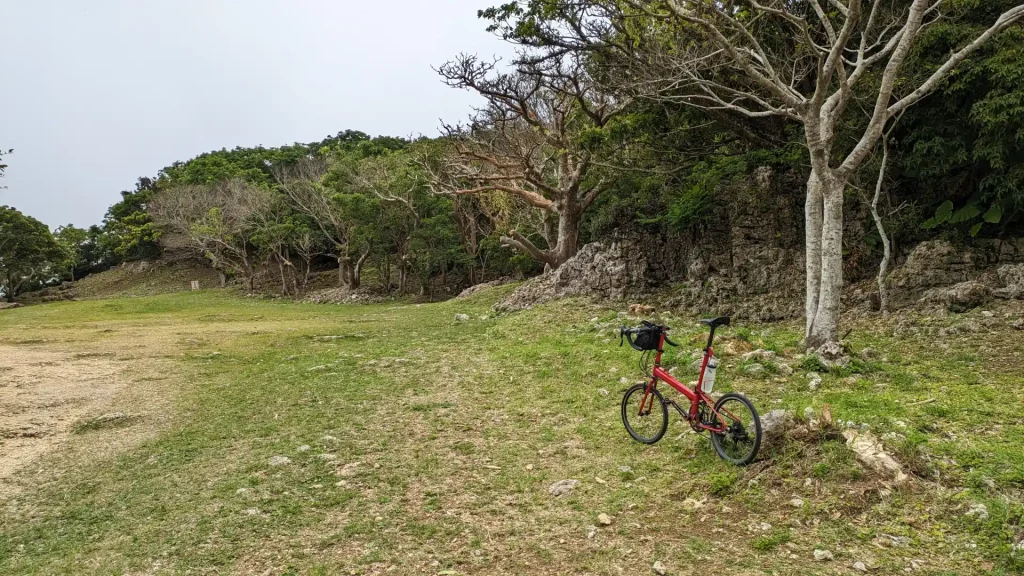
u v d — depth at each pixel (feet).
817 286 32.22
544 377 32.63
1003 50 38.27
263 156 210.18
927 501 14.49
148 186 239.50
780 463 16.58
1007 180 39.47
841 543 13.38
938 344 32.30
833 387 25.79
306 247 147.02
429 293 125.90
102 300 135.74
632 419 23.97
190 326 74.02
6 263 162.50
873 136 30.04
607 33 54.80
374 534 15.56
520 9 61.41
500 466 20.20
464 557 14.10
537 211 102.06
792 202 51.90
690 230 57.21
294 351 48.52
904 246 47.21
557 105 73.77
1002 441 17.81
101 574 14.42
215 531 16.30
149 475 21.45
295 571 13.91
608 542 14.33
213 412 29.89
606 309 53.52
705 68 46.55
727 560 13.05
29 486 21.18
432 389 32.01
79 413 31.12
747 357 30.22
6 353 52.11
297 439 24.36
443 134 77.46
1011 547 12.35
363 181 123.13
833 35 30.09
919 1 28.02
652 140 60.90
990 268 40.96
